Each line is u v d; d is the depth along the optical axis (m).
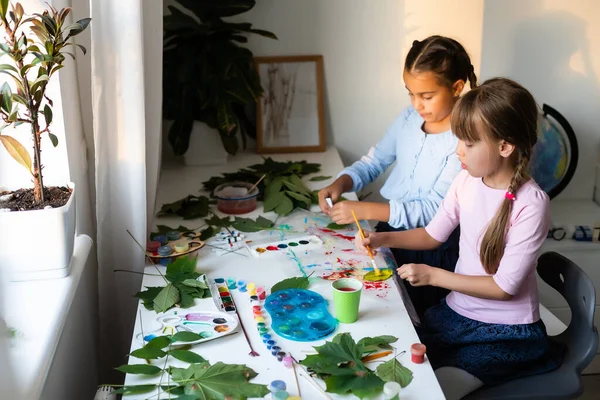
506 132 1.40
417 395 1.12
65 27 1.41
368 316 1.37
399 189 1.98
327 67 2.57
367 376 1.14
